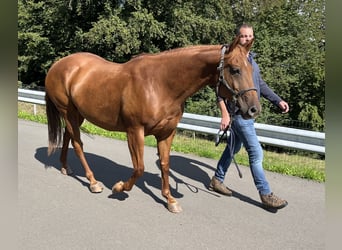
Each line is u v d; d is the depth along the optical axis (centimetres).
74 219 369
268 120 1078
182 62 341
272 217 378
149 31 1477
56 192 439
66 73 450
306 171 507
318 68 1283
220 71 319
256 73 380
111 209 395
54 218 371
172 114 363
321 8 1529
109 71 405
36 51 1847
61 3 1639
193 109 1152
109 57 1633
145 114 358
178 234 341
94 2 1577
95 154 597
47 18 1750
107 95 396
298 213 387
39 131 761
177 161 567
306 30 1475
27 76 2016
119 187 400
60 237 333
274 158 614
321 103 1270
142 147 375
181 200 420
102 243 323
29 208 393
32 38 1766
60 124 503
